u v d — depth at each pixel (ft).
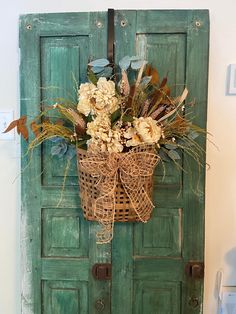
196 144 3.96
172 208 4.08
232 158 4.26
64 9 4.25
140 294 4.16
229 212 4.32
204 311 4.42
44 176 4.16
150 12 3.93
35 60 4.01
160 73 3.98
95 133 3.27
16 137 4.42
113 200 3.43
